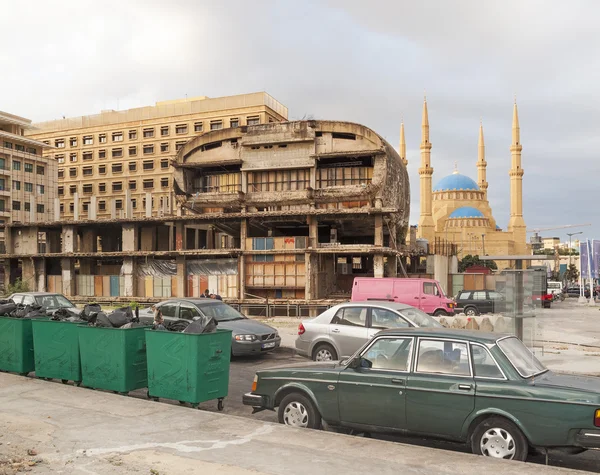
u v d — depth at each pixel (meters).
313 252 34.84
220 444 6.70
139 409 8.41
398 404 7.11
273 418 9.30
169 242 47.00
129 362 9.69
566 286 76.44
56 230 47.94
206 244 48.34
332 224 41.66
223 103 84.00
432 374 7.04
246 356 16.23
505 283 14.27
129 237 41.16
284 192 40.44
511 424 6.47
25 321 11.48
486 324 18.47
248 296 36.22
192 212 43.72
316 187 41.25
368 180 40.66
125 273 39.97
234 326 15.12
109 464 6.04
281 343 18.14
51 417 7.95
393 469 5.81
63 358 10.58
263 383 8.28
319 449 6.48
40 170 81.81
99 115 91.12
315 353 13.30
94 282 41.28
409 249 44.84
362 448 6.52
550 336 21.97
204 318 15.08
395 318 12.63
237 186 43.59
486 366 6.82
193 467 5.91
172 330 9.67
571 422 6.17
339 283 41.44
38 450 6.52
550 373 7.23
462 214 112.69
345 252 35.00
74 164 91.56
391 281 27.28
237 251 36.28
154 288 39.03
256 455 6.29
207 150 43.25
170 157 86.06
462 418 6.71
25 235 45.72
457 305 33.34
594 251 52.22
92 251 45.66
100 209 89.19
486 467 5.88
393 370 7.32
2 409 8.42
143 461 6.12
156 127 87.25
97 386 9.93
